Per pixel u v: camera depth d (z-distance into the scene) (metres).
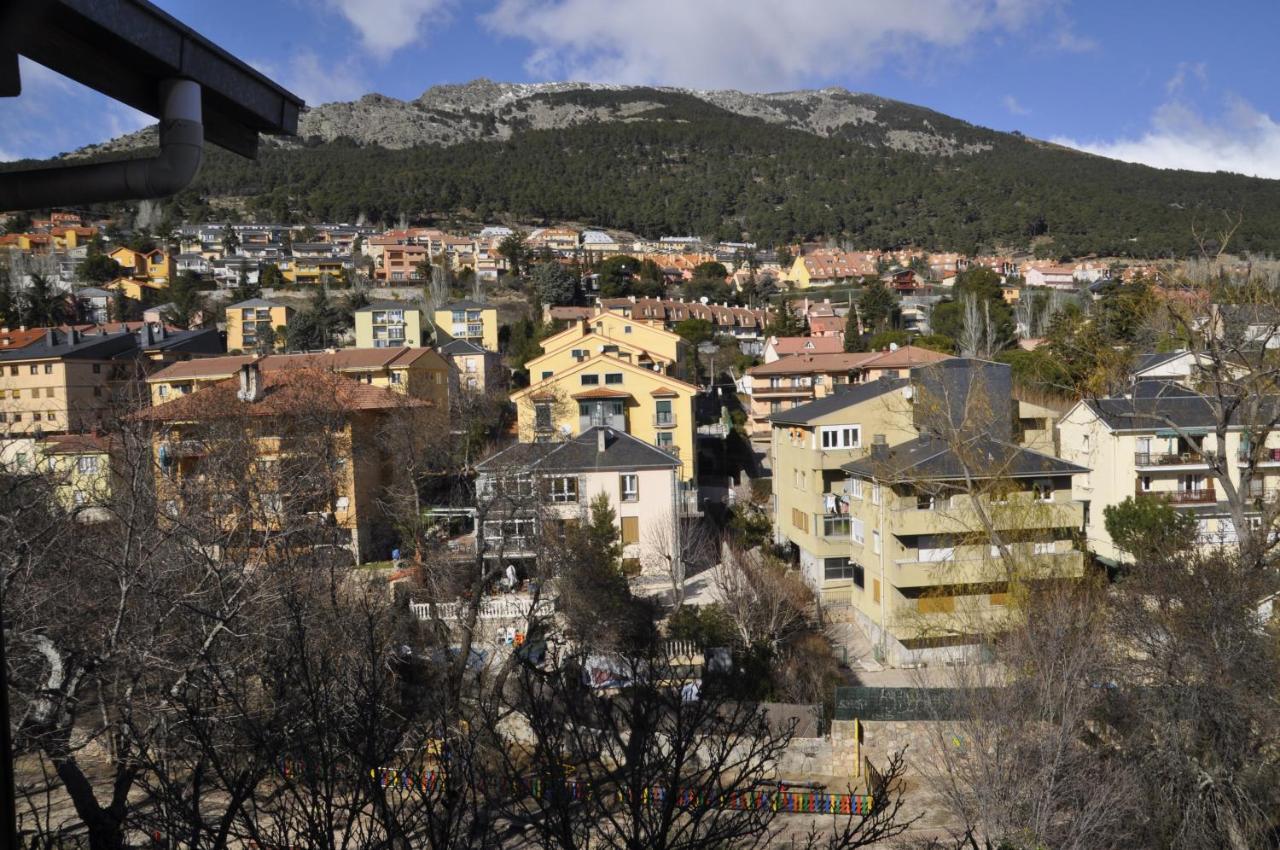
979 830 17.39
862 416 36.09
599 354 49.78
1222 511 35.59
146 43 3.16
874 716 22.80
